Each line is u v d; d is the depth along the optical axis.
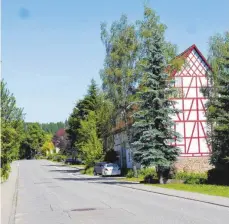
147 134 30.30
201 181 29.97
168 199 19.58
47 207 17.67
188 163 41.16
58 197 22.14
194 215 13.68
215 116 28.67
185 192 22.45
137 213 14.42
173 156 30.89
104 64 40.03
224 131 27.34
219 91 28.47
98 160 55.44
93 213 14.87
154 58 31.89
